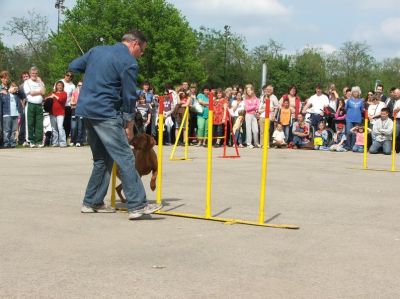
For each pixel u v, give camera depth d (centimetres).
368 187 1023
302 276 461
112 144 661
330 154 1784
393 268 491
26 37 5825
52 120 1755
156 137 1952
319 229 647
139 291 414
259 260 507
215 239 584
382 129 1820
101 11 5994
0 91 1675
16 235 582
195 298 401
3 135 1683
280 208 782
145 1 5975
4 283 427
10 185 930
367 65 6662
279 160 1527
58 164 1267
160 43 5994
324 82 6500
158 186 744
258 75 6675
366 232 638
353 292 423
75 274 452
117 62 655
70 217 680
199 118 1986
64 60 5609
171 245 555
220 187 974
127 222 661
